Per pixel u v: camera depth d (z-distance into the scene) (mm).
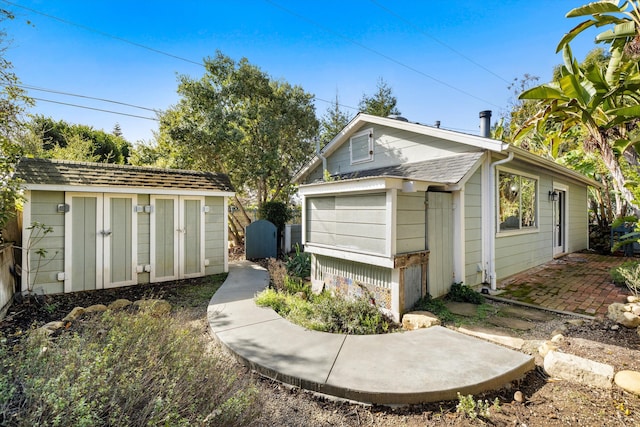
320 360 2783
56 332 3609
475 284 5566
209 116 9695
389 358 2801
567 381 2531
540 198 7922
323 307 4117
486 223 5723
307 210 5797
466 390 2330
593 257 9227
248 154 10508
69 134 15695
